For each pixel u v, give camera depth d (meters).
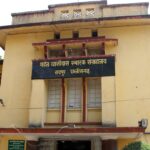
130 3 19.86
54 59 18.88
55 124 18.11
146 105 17.66
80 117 18.23
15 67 20.12
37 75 18.78
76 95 18.78
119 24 19.31
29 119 18.11
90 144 18.34
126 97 17.95
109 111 17.33
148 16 18.33
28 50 20.23
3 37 21.39
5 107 19.45
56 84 19.25
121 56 18.75
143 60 18.50
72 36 19.91
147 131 17.16
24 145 18.34
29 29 20.30
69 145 18.72
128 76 18.33
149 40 18.83
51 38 20.12
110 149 16.59
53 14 20.81
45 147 18.03
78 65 18.47
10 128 16.98
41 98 18.36
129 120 17.52
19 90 19.58
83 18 19.89
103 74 18.00
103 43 18.73
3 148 18.55
